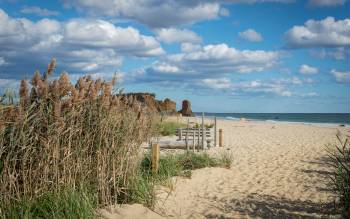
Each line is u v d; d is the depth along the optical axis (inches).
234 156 529.7
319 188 337.1
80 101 226.8
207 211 264.8
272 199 301.0
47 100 216.7
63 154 216.8
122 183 249.0
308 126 1393.9
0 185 189.3
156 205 260.2
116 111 249.4
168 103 1868.8
